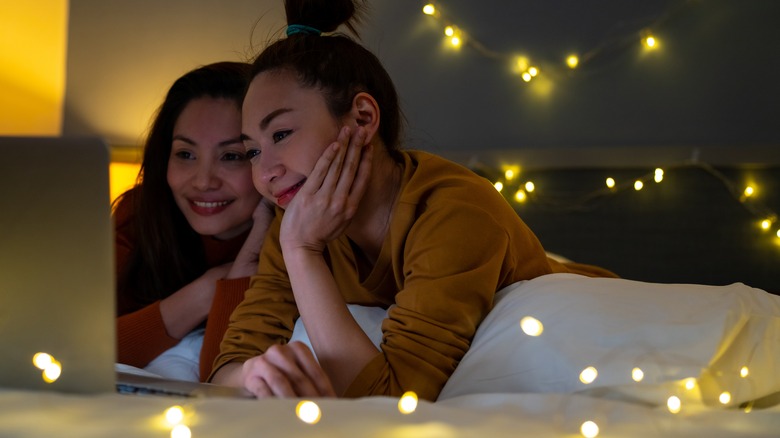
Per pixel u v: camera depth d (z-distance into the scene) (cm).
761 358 101
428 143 276
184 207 185
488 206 129
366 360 111
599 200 256
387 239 131
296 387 96
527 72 266
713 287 112
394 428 69
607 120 260
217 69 185
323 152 129
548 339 101
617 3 259
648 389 88
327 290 118
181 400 78
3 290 81
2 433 67
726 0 249
